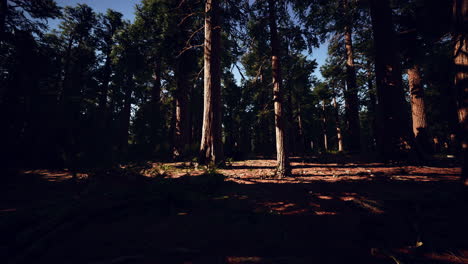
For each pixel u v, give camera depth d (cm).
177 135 1303
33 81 750
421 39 891
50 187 445
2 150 534
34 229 214
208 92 891
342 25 1146
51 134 524
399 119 777
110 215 289
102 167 498
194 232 238
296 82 1448
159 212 305
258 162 1030
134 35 1358
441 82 1124
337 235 224
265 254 186
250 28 841
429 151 1034
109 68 2039
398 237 213
